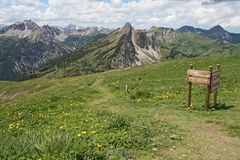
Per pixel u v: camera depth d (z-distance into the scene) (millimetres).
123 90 40969
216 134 16609
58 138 11859
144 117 21547
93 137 14383
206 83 23609
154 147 13727
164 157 12578
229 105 25375
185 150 13617
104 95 38781
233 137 16125
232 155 13297
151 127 17219
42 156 10914
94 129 16438
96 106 29562
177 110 24094
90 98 36188
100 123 18375
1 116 30844
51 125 20047
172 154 13016
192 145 14391
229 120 20062
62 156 10609
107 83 52594
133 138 14406
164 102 28078
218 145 14594
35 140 12422
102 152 12102
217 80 24609
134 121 18516
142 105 27578
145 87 42250
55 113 25875
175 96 30953
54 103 32938
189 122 19578
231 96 29828
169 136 15625
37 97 48031
